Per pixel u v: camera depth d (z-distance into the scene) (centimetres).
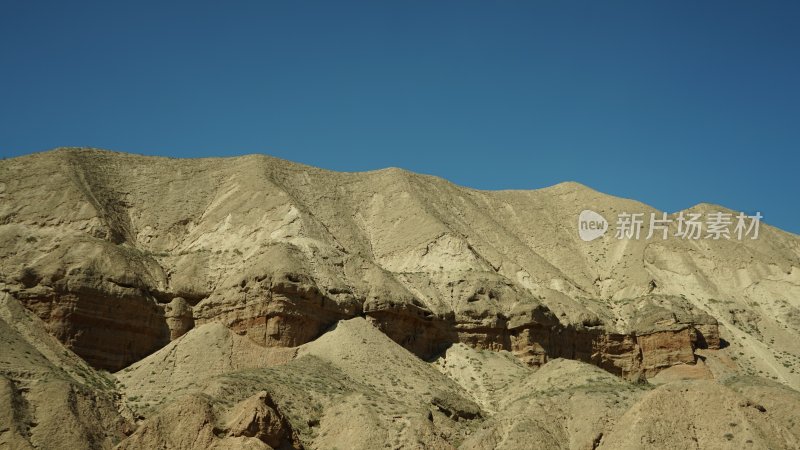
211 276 10394
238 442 6994
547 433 7769
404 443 7419
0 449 6825
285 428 7331
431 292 10938
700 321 12106
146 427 7169
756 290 14238
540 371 9606
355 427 7606
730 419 7438
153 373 8775
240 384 8019
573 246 15262
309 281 9762
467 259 11800
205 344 9081
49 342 8719
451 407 8650
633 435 7419
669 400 7681
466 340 10550
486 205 15988
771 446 7225
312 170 14412
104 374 8838
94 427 7456
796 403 8344
